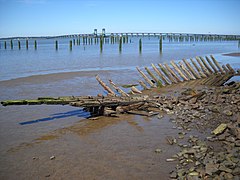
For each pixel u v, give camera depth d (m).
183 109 9.81
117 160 5.82
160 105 10.16
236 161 5.23
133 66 23.88
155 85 14.65
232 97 10.97
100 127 8.06
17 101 7.75
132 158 5.90
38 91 13.09
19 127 8.00
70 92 12.95
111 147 6.53
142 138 7.11
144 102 9.96
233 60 29.38
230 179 4.62
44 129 7.85
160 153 6.14
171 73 16.00
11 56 35.56
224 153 5.75
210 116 8.89
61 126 8.15
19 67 23.19
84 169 5.43
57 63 26.41
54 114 9.43
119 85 15.23
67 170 5.40
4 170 5.41
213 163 5.21
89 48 55.56
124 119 8.88
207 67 17.98
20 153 6.20
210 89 13.57
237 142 6.37
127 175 5.17
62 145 6.68
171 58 31.67
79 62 27.27
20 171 5.37
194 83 15.53
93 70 20.94
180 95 12.28
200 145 6.36
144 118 8.96
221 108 9.61
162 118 8.92
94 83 15.45
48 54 39.09
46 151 6.32
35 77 17.17
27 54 39.38
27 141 6.93
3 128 7.88
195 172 4.99
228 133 7.09
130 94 12.56
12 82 15.41
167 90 13.64
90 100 9.09
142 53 40.34
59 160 5.84
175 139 6.89
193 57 32.84
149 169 5.39
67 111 9.84
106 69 21.72
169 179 4.99
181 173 5.05
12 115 9.20
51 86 14.41
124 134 7.45
